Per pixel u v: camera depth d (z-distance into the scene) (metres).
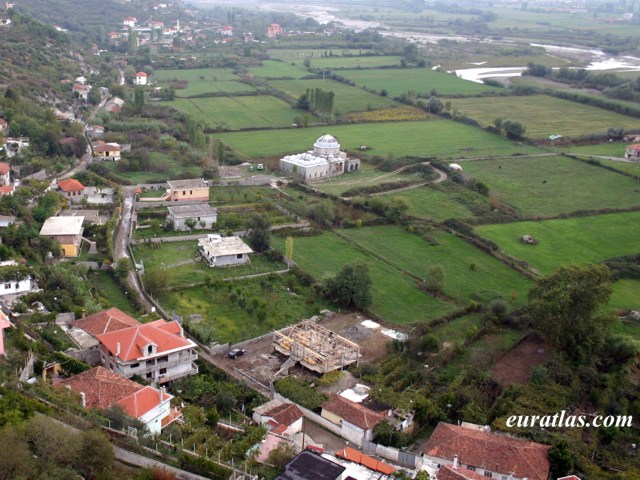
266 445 96.81
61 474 76.12
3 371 98.00
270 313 149.50
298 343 131.62
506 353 138.38
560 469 99.44
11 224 168.62
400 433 106.50
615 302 160.12
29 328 120.81
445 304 157.25
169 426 98.56
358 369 126.38
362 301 152.88
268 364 129.62
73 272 154.00
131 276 163.25
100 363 120.62
